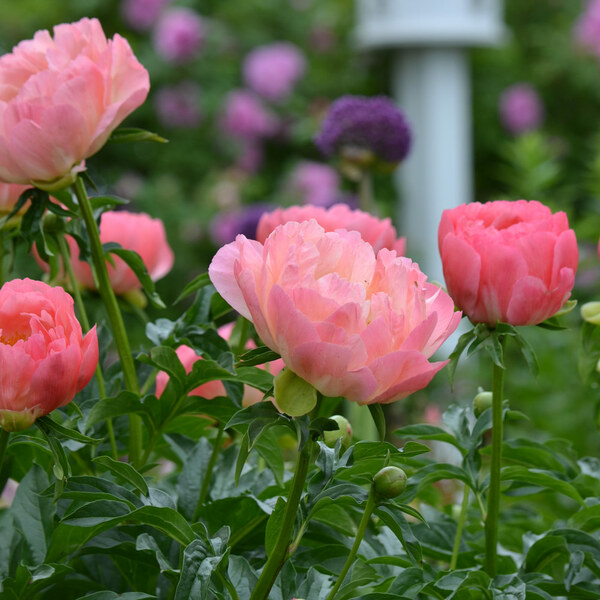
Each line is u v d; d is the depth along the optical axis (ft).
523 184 14.96
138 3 22.44
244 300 3.13
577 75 24.03
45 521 3.94
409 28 15.25
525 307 3.76
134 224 5.26
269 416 3.10
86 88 3.91
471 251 3.75
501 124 23.88
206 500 4.38
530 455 4.68
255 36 24.02
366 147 9.99
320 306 2.94
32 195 4.12
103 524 3.64
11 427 3.32
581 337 4.94
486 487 4.33
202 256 21.53
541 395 12.96
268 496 4.30
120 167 22.30
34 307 3.45
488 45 15.83
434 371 2.98
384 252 3.22
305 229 3.18
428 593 3.88
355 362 2.93
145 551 3.90
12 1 22.35
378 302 3.00
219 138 22.94
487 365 14.20
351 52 24.13
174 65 22.74
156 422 4.29
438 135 15.96
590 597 4.19
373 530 4.39
